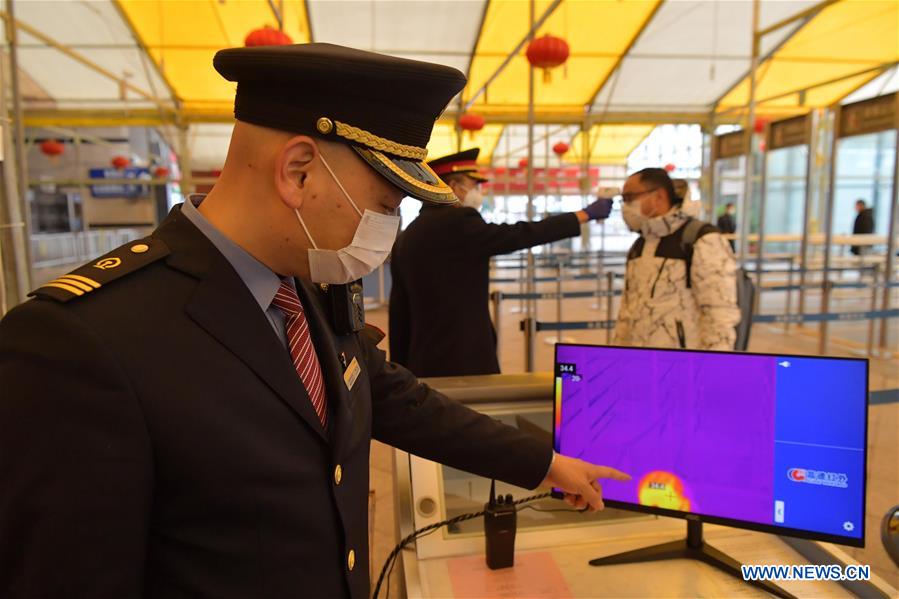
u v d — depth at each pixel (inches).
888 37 309.1
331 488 24.6
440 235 82.3
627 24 323.0
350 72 21.7
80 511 18.0
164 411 19.9
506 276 484.1
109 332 19.7
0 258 95.0
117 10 293.0
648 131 472.1
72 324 19.1
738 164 419.2
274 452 22.2
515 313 304.3
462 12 311.1
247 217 23.5
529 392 50.1
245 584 21.6
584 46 343.0
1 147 93.4
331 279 25.0
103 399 18.7
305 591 23.0
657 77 373.4
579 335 240.4
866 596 35.5
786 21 180.1
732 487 38.1
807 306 292.0
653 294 80.0
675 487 39.3
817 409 36.2
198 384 20.8
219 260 23.3
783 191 459.5
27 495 17.8
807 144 223.5
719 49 341.7
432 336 84.0
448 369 83.2
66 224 422.0
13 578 18.1
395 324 91.4
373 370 35.3
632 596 36.3
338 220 23.3
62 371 18.4
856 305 287.9
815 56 336.2
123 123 354.6
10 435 18.0
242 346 22.4
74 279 21.0
